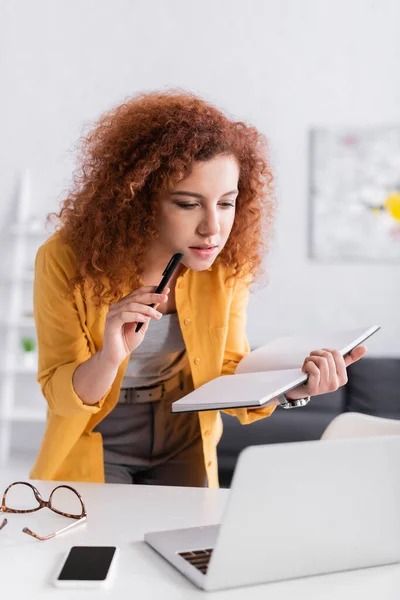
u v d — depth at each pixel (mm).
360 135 4188
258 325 4277
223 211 1185
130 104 1315
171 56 4309
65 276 1289
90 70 4363
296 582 785
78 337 1300
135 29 4328
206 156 1125
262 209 1416
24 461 4074
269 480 746
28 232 4305
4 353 4422
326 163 4207
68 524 987
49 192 4418
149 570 814
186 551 848
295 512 768
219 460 3027
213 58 4285
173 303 1399
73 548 856
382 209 4176
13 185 4430
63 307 1284
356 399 3775
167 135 1146
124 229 1235
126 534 946
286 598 740
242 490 734
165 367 1406
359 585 778
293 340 1358
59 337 1296
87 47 4363
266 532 758
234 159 1172
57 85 4387
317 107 4223
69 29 4367
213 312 1402
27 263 4422
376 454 798
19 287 4336
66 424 1312
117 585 770
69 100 4383
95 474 1359
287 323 4254
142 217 1219
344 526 800
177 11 4301
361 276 4203
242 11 4262
